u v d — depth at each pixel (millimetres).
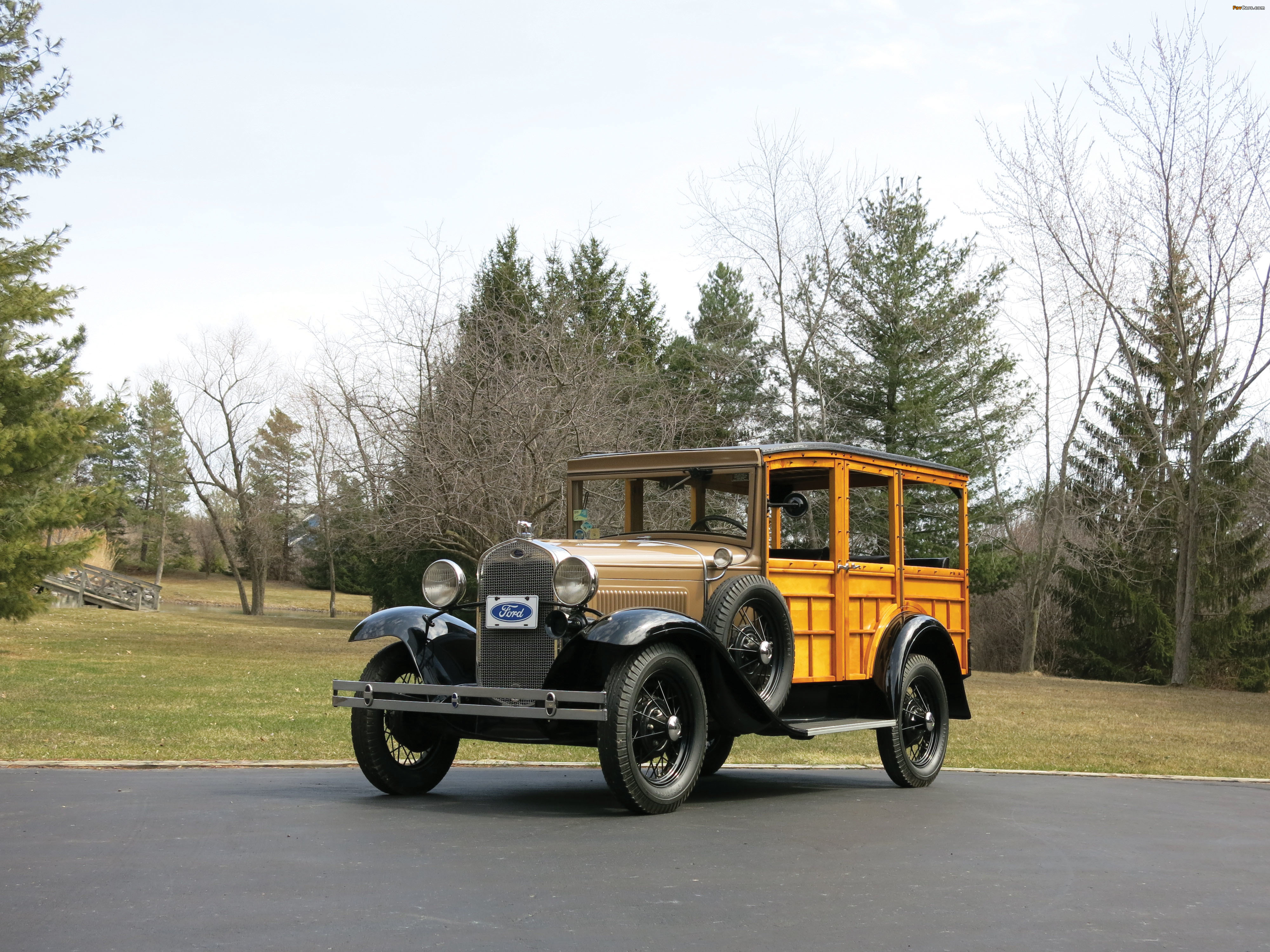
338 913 4121
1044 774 9898
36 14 20344
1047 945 3973
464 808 6750
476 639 7469
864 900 4586
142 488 71812
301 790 7266
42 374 19750
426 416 20234
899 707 8516
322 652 24219
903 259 32188
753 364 34250
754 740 12094
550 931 3963
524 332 21688
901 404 31531
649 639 6688
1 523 19109
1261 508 35875
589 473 8914
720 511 8352
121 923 3928
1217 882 5203
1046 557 33594
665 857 5336
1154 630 37469
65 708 11773
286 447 55312
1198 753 12289
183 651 22953
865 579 8812
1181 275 29141
